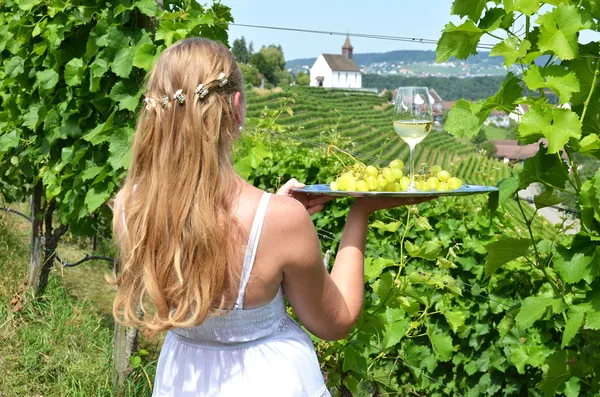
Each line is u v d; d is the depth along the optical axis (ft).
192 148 4.36
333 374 9.37
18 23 13.30
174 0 11.71
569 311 5.92
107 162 10.93
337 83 469.16
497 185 6.07
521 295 12.13
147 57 10.25
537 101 5.55
